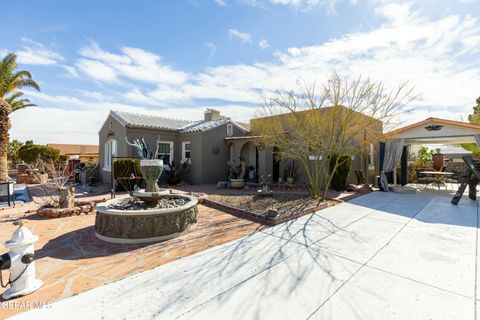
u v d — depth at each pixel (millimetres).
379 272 3656
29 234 3217
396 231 5629
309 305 2861
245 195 10453
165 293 3127
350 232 5570
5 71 14266
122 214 5031
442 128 10633
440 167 15797
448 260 4059
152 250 4633
